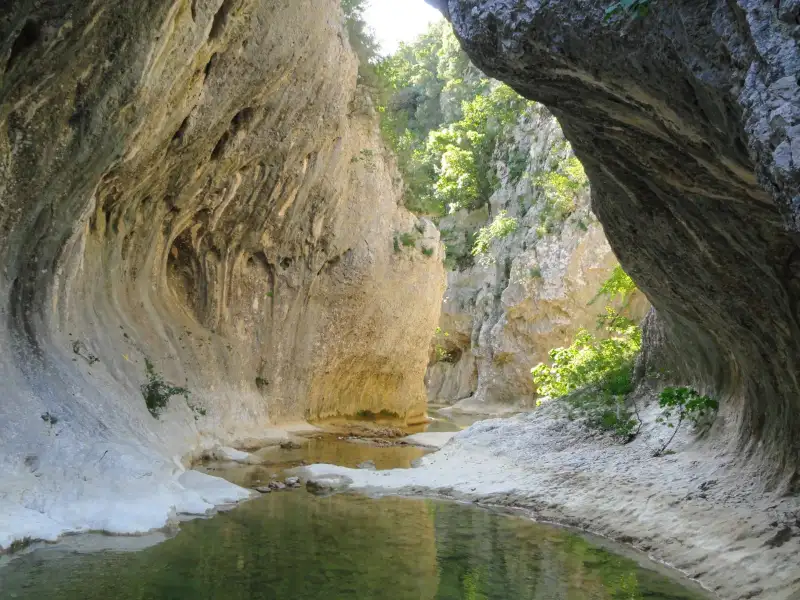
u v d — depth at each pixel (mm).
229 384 15375
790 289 5645
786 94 3428
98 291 12031
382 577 6270
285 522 8133
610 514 8461
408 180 26469
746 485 7719
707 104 4500
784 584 5801
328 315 19906
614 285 18906
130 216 13102
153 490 8195
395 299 22484
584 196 28750
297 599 5578
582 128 6332
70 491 7562
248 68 13023
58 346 9414
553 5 5066
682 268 7156
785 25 3514
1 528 6484
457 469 11547
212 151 14094
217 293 16297
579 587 6234
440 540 7711
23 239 8945
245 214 16281
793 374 6457
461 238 37531
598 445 11266
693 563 6762
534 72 5777
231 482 10336
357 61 18156
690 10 4160
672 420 10547
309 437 16641
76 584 5648
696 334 9086
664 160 5719
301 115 15875
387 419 23016
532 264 29297
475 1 5746
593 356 15289
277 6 13109
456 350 38500
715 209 5777
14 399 8086
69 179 9141
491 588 6125
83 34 8047
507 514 9172
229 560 6512
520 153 34438
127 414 9828
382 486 10555
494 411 29828
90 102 8828
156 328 13742
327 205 18641
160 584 5762
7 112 7984
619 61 4898
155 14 8805
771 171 3449
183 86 11070
